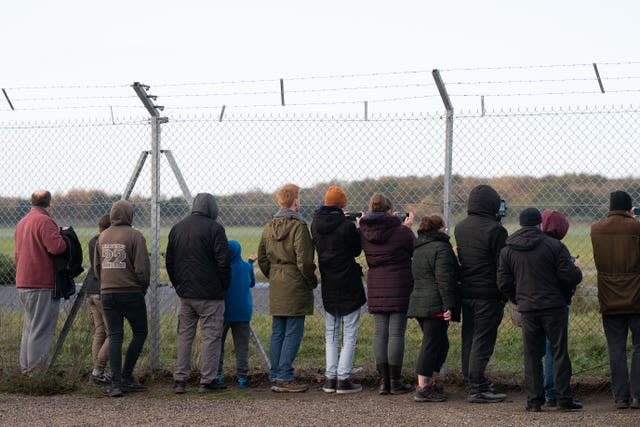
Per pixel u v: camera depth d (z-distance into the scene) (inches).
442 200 413.7
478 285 358.9
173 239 386.9
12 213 457.7
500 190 406.9
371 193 424.5
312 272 386.3
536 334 341.7
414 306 365.4
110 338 382.0
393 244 376.5
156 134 424.5
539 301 337.1
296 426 315.6
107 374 410.9
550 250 338.3
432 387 365.7
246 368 402.0
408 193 418.9
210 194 393.4
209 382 386.6
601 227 351.9
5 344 472.1
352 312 387.2
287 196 393.4
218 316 386.9
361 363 434.9
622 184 392.2
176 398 375.9
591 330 492.1
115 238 381.7
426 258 362.9
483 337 360.5
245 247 526.6
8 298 610.9
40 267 399.9
